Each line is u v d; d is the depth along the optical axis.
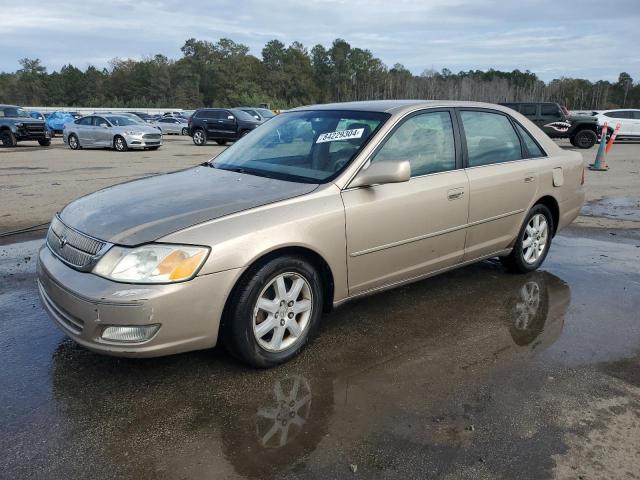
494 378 3.30
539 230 5.19
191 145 25.47
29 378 3.23
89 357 3.49
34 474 2.42
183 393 3.09
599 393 3.14
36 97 108.81
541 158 5.08
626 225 7.57
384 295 4.68
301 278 3.39
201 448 2.61
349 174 3.63
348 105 4.39
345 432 2.74
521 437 2.71
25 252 5.97
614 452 2.61
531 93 98.56
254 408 2.95
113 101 108.88
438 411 2.93
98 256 2.96
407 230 3.89
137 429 2.75
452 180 4.18
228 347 3.23
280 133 4.41
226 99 106.19
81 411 2.90
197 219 3.09
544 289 4.88
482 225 4.50
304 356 3.55
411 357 3.56
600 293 4.79
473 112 4.59
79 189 10.34
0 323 4.01
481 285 4.96
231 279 3.03
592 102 102.69
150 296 2.83
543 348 3.71
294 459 2.53
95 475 2.42
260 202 3.30
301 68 113.31
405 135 4.00
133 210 3.28
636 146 23.36
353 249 3.59
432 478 2.42
